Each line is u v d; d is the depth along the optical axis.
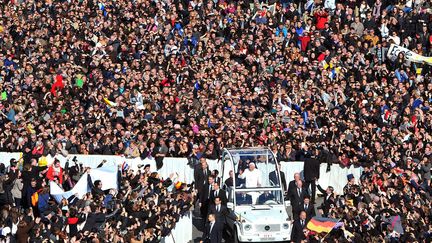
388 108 171.12
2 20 189.12
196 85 175.00
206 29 191.25
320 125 167.38
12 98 165.25
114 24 190.50
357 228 133.12
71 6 193.88
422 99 175.25
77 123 155.75
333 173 156.25
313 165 149.62
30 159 144.25
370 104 171.25
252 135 157.50
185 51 184.12
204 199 141.62
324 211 141.62
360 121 166.75
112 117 160.38
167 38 186.88
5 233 123.94
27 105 164.00
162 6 196.00
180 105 166.12
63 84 170.38
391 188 142.75
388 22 193.50
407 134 163.50
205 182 142.25
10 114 161.75
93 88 171.75
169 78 176.88
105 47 184.38
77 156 148.12
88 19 191.75
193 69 178.75
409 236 126.69
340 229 134.00
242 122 161.75
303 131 161.50
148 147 150.88
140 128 156.38
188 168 150.00
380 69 181.50
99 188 138.38
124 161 149.12
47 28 187.38
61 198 137.62
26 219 125.00
